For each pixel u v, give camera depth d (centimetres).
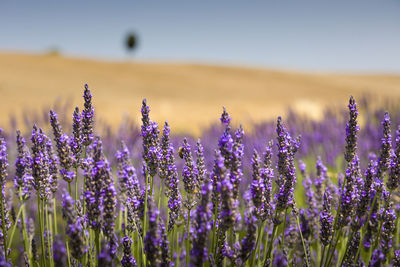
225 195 232
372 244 303
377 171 300
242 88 5612
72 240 210
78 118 278
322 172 377
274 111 3016
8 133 903
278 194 278
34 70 5484
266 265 271
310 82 6322
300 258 356
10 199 338
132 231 284
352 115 278
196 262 228
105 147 658
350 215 272
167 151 283
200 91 5209
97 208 235
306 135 830
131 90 4825
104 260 210
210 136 933
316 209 358
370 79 7369
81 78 5291
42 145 267
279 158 276
